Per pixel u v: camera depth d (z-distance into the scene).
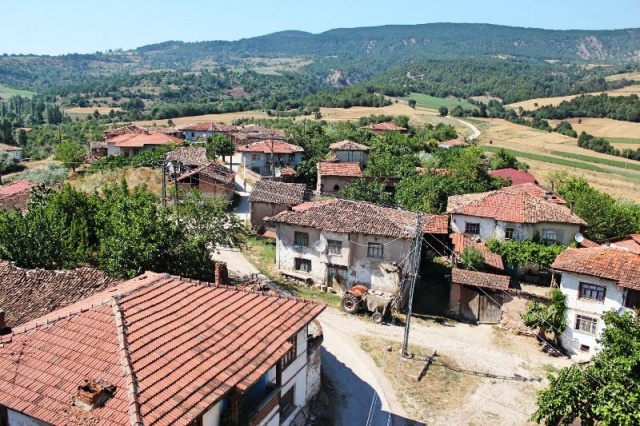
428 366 33.44
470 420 28.38
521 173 75.81
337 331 36.88
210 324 20.75
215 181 61.44
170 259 33.09
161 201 50.34
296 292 42.34
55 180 72.44
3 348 18.44
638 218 54.94
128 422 15.54
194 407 16.72
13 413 17.31
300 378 25.03
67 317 19.77
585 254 36.59
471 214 49.38
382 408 28.67
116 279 30.28
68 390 16.77
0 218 33.81
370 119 142.25
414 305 42.03
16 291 27.45
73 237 35.03
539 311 37.25
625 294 33.72
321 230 42.19
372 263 41.22
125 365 17.28
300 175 76.31
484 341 37.31
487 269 44.69
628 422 21.66
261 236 53.56
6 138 135.12
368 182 64.62
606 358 24.02
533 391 31.44
